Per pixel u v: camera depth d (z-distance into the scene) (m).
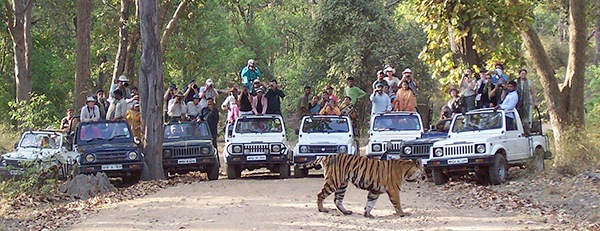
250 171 23.31
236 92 23.28
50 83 40.12
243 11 52.56
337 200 13.20
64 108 41.00
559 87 21.84
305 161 19.72
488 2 21.47
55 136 20.16
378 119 20.78
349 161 13.08
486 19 21.38
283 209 13.57
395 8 48.94
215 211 13.49
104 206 14.97
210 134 21.22
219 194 16.03
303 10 57.75
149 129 19.67
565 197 15.01
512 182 17.33
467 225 12.16
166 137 20.83
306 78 42.62
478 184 17.66
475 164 17.09
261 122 20.70
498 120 18.16
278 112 22.09
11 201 16.27
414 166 13.04
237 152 19.66
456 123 18.78
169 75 45.44
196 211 13.56
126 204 14.95
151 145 19.64
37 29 40.00
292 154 21.02
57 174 18.55
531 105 19.48
